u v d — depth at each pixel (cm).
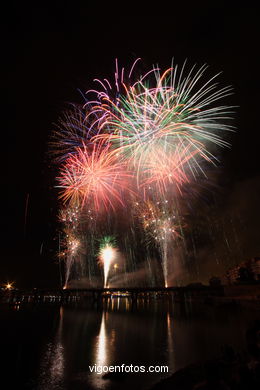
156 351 1633
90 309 4956
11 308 5078
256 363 500
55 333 2319
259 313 3144
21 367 1343
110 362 1427
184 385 812
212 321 2812
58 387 1102
